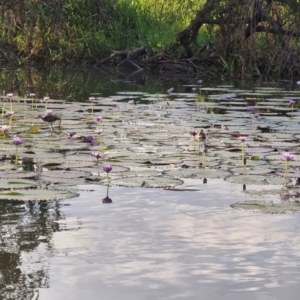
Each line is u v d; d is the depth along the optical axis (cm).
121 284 341
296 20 1561
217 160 638
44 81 1462
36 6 1784
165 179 553
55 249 388
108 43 1909
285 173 575
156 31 1900
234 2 1566
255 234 421
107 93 1245
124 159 632
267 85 1464
